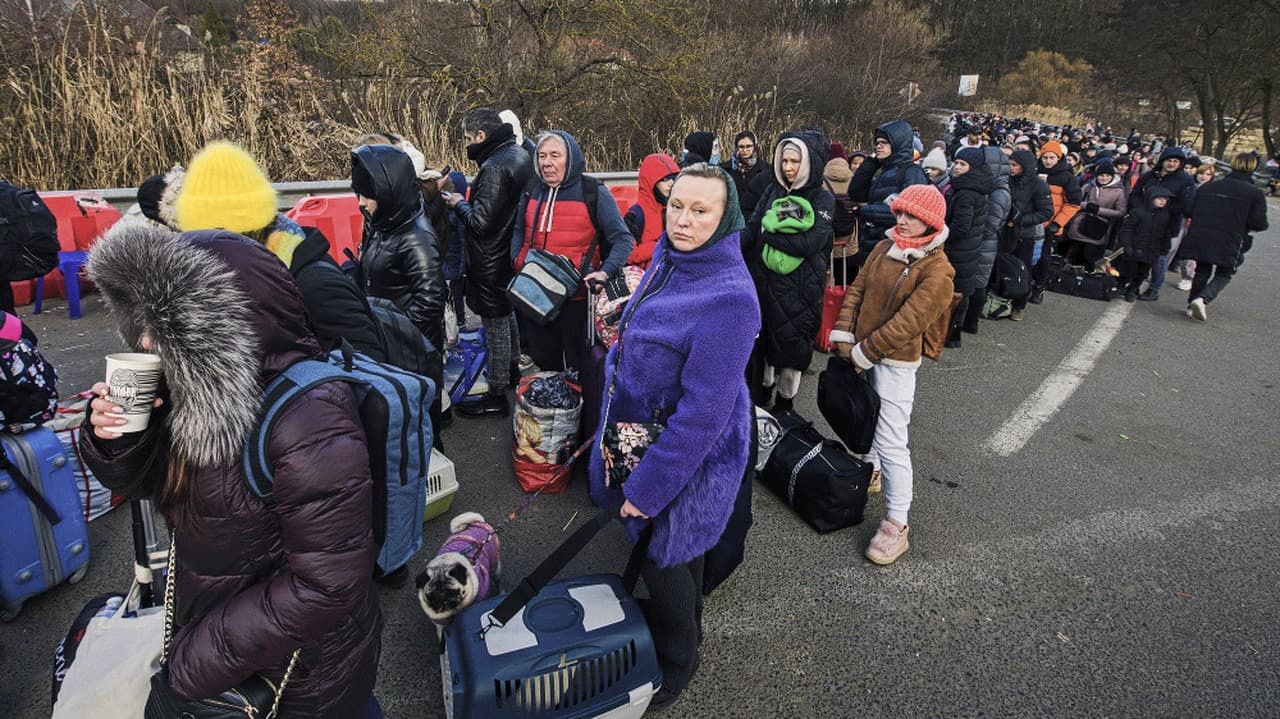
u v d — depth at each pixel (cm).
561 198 362
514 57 1109
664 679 219
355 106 955
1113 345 650
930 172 639
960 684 248
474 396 424
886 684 246
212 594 131
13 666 232
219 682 127
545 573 186
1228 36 2736
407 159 307
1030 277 722
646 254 579
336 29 1000
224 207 196
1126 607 292
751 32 1599
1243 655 267
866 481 330
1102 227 862
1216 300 857
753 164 525
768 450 352
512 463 375
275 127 836
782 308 384
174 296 111
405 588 279
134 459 125
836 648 262
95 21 745
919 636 270
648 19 1087
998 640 270
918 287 287
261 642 123
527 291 338
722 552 255
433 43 1058
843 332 312
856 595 291
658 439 184
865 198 615
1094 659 263
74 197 589
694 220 178
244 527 125
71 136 697
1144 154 1480
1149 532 347
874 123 1609
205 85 794
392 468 221
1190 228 741
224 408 116
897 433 305
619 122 1174
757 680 245
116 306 121
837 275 599
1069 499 375
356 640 145
